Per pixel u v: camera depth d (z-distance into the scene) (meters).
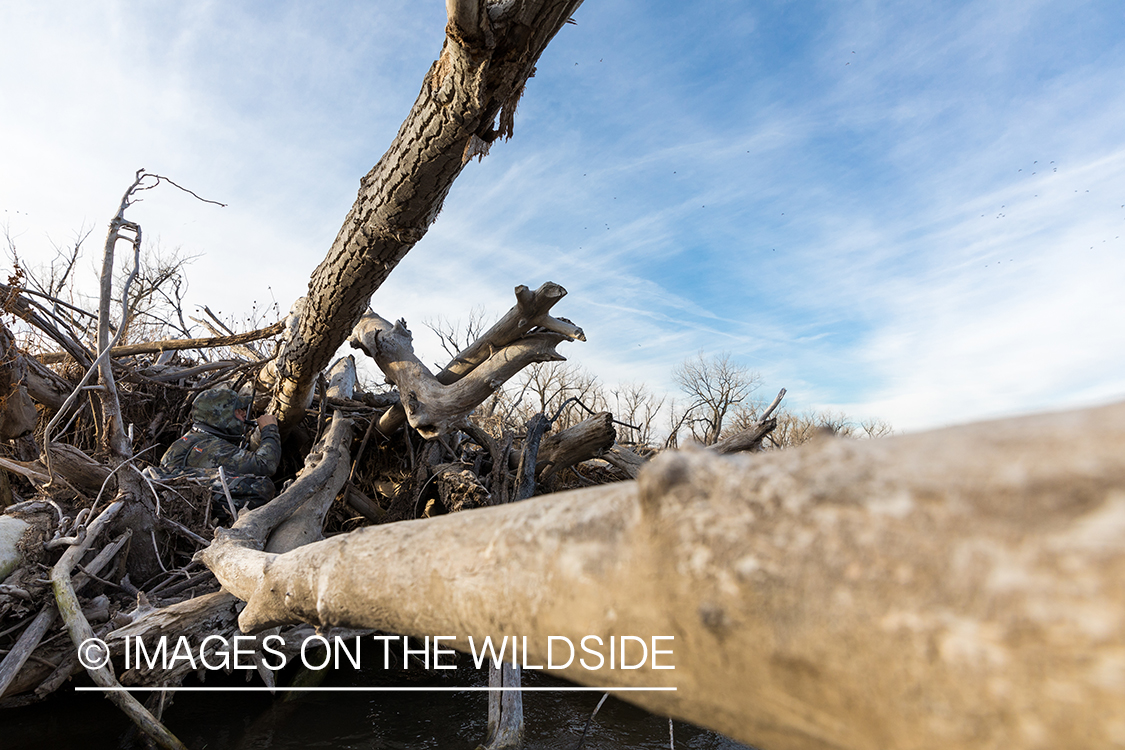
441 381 5.77
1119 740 0.40
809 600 0.57
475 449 7.82
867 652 0.53
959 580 0.48
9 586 3.47
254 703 4.34
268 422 6.41
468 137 3.36
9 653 3.36
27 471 4.38
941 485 0.52
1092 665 0.41
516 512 0.98
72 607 3.47
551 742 3.94
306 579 1.43
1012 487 0.48
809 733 0.64
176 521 4.83
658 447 8.61
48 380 5.93
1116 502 0.43
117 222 4.71
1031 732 0.45
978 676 0.47
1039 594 0.44
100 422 5.03
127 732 3.64
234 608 3.91
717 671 0.68
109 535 4.31
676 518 0.69
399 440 7.23
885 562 0.53
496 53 2.86
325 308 4.98
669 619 0.70
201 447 5.98
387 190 3.85
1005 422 0.55
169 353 8.26
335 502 6.53
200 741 3.74
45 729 3.68
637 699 0.82
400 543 1.18
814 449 0.66
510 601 0.89
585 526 0.83
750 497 0.65
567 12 2.81
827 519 0.58
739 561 0.62
